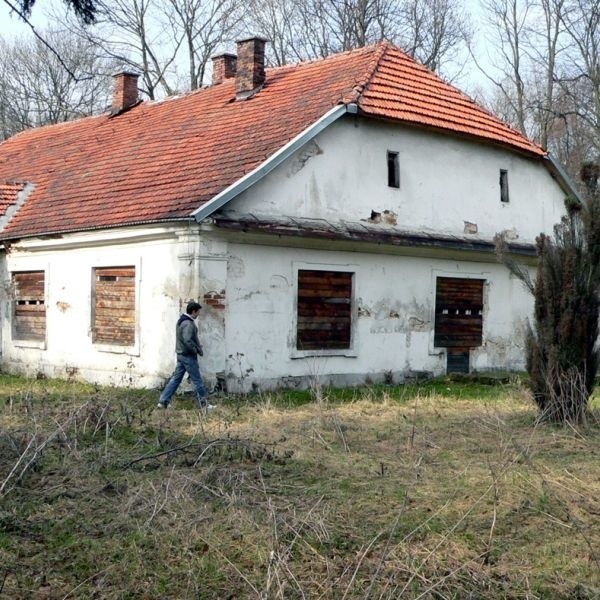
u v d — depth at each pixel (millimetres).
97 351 16375
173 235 14562
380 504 7387
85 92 35562
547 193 20391
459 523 6609
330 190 15914
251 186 14633
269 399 12977
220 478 7934
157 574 5949
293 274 15477
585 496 7625
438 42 34875
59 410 11344
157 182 16297
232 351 14570
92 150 20719
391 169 17125
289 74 19281
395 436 10344
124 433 10133
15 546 6383
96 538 6562
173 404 13219
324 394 14578
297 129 15477
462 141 18359
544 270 11398
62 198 18328
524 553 6387
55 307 17453
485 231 18797
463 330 18391
